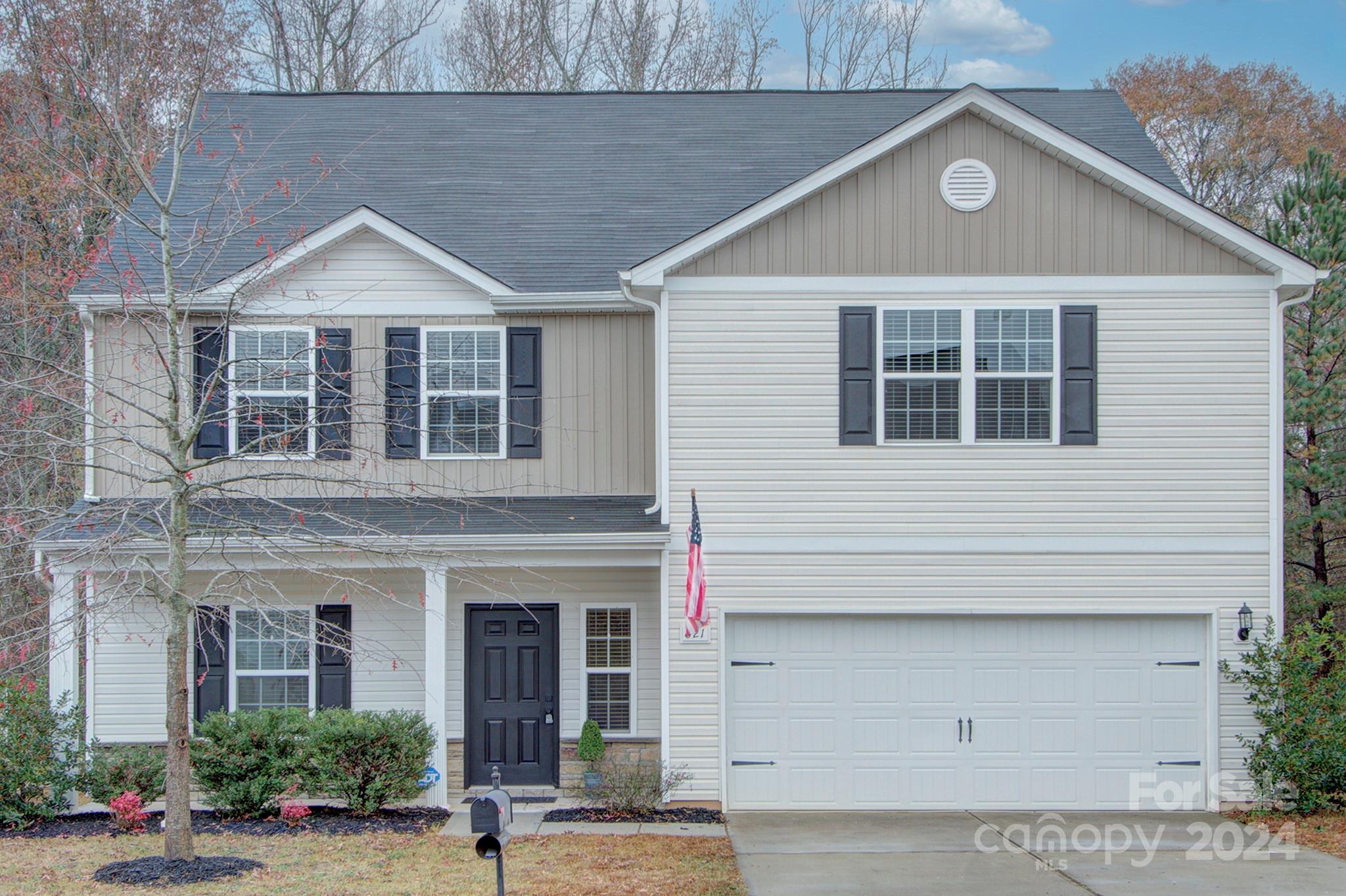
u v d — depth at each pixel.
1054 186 14.29
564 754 15.06
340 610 15.07
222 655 14.97
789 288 14.27
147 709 14.94
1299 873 11.54
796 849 12.39
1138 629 14.46
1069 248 14.27
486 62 34.81
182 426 13.86
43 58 18.44
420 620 15.09
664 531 14.05
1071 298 14.26
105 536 11.28
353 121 19.47
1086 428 14.23
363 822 13.32
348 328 15.44
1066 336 14.23
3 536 13.96
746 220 14.13
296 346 15.27
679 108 20.11
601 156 18.66
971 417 14.24
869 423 14.23
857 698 14.49
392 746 13.55
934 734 14.47
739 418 14.28
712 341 14.29
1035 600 14.29
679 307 14.30
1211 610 14.25
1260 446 14.27
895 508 14.27
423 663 15.05
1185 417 14.26
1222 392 14.27
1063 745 14.46
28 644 11.73
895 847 12.53
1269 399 14.25
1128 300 14.27
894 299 14.27
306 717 13.99
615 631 15.29
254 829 12.99
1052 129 14.07
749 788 14.41
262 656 15.02
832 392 14.27
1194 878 11.37
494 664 15.22
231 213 13.53
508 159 18.55
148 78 19.77
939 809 14.43
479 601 15.16
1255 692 14.22
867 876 11.34
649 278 14.11
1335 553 23.61
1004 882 11.16
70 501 18.55
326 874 11.12
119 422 14.03
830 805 14.41
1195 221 14.11
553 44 35.16
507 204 17.42
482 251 16.33
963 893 10.80
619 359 15.73
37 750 13.27
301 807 13.24
